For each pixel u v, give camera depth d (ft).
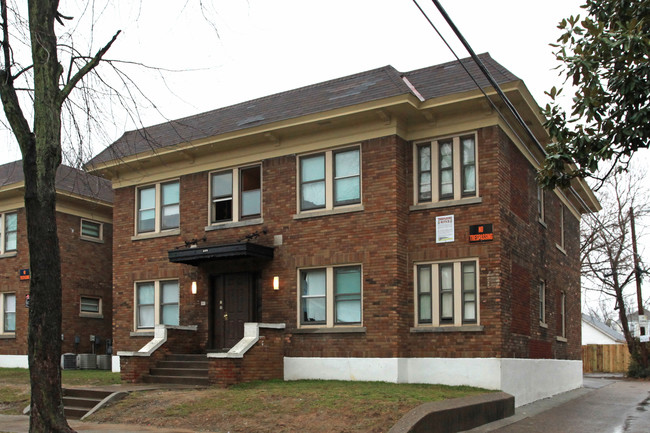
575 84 33.37
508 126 54.80
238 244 56.65
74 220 82.12
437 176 54.44
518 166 57.77
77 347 80.28
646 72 31.37
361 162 55.57
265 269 59.11
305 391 45.27
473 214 52.49
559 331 69.36
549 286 65.98
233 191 62.34
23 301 78.38
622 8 34.37
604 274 114.83
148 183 68.18
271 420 38.81
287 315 57.26
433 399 41.83
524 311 56.54
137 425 40.50
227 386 49.42
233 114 70.54
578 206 83.76
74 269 81.15
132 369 54.75
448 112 54.08
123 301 68.08
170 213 66.64
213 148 62.54
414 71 63.77
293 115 61.21
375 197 54.49
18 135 32.63
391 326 52.31
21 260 79.36
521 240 57.16
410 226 54.85
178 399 44.78
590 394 67.41
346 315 55.26
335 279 56.03
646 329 100.99
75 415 44.93
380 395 42.78
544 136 59.11
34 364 31.14
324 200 57.26
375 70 65.82
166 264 65.72
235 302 61.16
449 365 51.60
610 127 32.81
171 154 64.39
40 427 30.68
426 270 54.24
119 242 69.31
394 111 53.83
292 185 58.80
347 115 54.65
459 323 52.01
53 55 33.50
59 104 33.35
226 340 61.05
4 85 32.73
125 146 68.85
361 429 36.01
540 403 56.75
